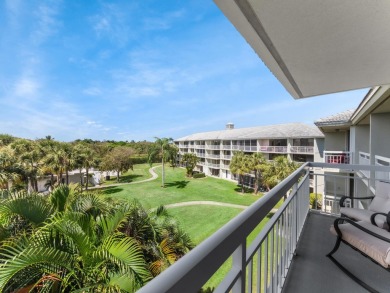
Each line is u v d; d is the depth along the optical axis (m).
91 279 3.30
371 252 1.86
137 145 52.78
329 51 1.82
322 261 2.25
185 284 0.48
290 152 25.48
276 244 1.61
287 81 2.56
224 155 37.00
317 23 1.42
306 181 3.31
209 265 0.58
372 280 1.96
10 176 15.93
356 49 1.79
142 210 5.73
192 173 39.91
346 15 1.34
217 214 17.41
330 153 11.22
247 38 1.64
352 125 8.98
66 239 3.52
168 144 31.05
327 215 3.52
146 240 5.39
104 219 4.47
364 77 2.46
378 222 2.27
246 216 0.83
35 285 3.13
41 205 4.50
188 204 20.86
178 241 6.36
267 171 21.06
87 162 26.59
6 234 4.01
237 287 0.81
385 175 4.77
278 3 1.23
